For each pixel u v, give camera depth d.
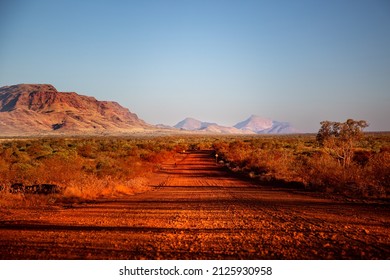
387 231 10.12
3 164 30.14
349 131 30.91
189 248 8.69
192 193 21.81
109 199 19.25
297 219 12.35
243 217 13.07
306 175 25.61
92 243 9.24
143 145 85.19
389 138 90.31
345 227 10.73
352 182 20.89
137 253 8.30
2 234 10.39
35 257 8.04
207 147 111.00
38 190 20.39
